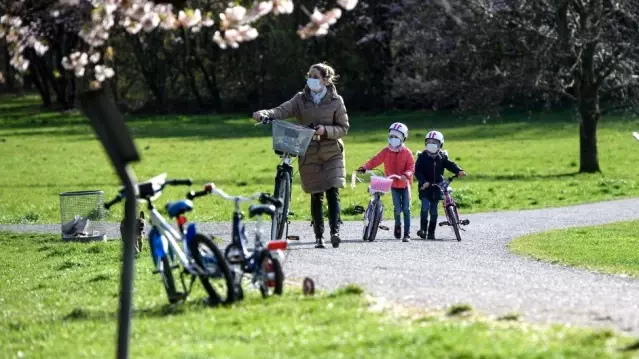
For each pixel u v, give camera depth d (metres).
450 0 72.75
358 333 15.10
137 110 160.38
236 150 101.75
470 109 72.81
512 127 117.69
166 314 18.36
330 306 17.44
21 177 78.94
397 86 81.88
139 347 15.29
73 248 34.22
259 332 15.68
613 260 26.70
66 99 162.12
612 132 106.56
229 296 18.59
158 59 154.38
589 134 74.56
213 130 129.62
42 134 126.25
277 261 19.08
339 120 27.75
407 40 78.25
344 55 148.50
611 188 60.38
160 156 96.38
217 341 15.35
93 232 38.31
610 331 14.56
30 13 26.67
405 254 27.17
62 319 19.06
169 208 18.94
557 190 59.22
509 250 29.20
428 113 140.62
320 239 28.78
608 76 72.56
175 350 14.74
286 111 27.61
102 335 17.05
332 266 23.97
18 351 16.23
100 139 13.91
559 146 98.00
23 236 40.84
